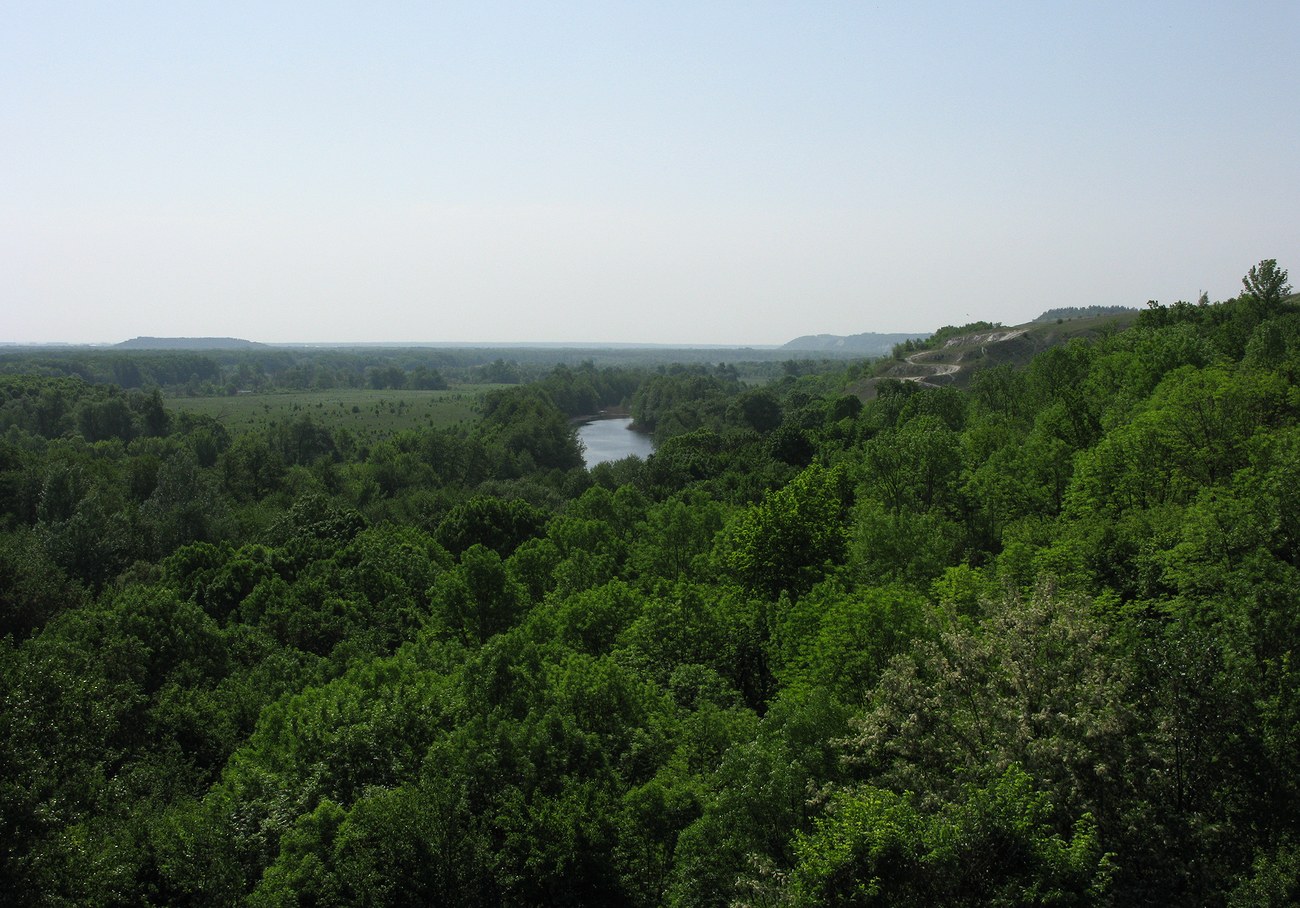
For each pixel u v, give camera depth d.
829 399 163.00
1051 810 16.84
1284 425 47.88
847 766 21.91
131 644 38.88
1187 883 17.38
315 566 58.34
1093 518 42.75
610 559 62.84
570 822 22.80
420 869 21.83
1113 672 20.22
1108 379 82.19
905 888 15.80
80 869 21.09
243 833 24.47
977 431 72.56
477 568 48.88
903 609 29.66
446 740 26.75
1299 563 30.95
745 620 39.06
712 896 20.16
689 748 27.27
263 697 37.50
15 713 23.02
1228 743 18.66
